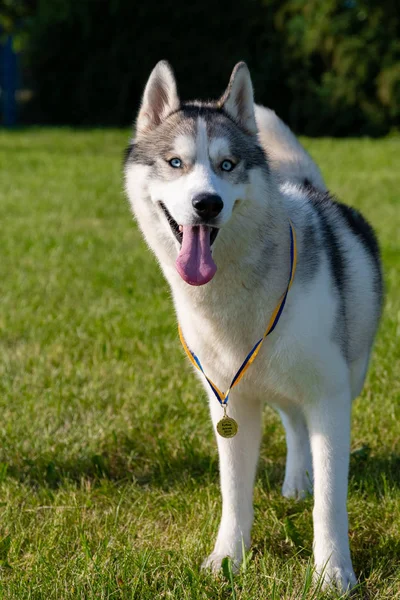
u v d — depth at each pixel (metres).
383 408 4.56
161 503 3.80
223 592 3.06
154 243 3.29
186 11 26.59
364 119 25.50
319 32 24.98
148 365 5.42
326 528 3.14
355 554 3.36
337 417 3.15
